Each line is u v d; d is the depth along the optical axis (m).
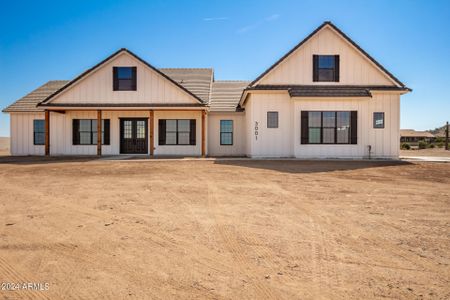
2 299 2.94
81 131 20.61
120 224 5.22
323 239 4.54
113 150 20.44
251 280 3.31
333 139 17.14
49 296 2.99
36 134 21.16
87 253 4.02
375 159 16.73
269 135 17.53
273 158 16.95
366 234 4.76
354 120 17.05
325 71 17.84
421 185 9.08
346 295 3.01
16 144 21.12
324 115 17.16
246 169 12.56
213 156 19.81
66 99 19.28
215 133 21.30
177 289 3.12
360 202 6.88
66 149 20.52
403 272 3.51
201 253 4.02
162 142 20.44
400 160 16.19
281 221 5.42
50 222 5.32
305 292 3.07
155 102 19.27
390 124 17.23
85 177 10.41
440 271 3.53
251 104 17.62
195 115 20.52
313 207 6.41
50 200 6.97
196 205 6.55
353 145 17.05
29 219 5.49
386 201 6.98
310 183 9.34
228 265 3.68
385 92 17.22
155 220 5.45
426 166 13.78
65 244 4.32
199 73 24.47
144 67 19.36
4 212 5.95
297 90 17.22
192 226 5.12
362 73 17.83
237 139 21.33
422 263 3.74
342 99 16.97
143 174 11.16
